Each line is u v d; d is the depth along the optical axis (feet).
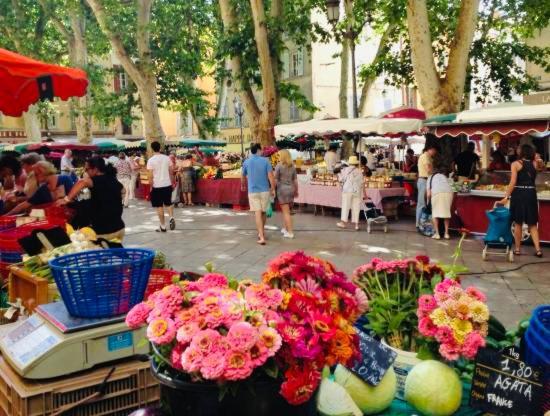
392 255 28.73
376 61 74.43
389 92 138.41
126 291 8.21
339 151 76.38
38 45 83.61
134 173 68.33
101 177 18.90
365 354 7.22
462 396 7.47
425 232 35.12
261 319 5.70
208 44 87.20
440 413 7.06
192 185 58.44
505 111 32.04
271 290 6.09
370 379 7.10
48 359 7.46
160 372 5.99
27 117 93.40
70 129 147.95
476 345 7.01
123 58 68.69
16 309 10.97
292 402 5.53
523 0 62.54
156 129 71.61
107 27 65.98
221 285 6.75
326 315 6.02
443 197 33.09
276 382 5.66
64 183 22.41
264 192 32.48
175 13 78.48
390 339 8.23
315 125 47.01
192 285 6.63
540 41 74.13
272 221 43.50
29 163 20.62
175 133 172.86
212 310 5.74
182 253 30.42
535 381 6.59
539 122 30.27
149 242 34.45
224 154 102.99
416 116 52.90
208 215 48.93
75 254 9.12
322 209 47.26
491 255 28.45
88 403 7.61
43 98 17.47
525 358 7.07
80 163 99.96
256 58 54.34
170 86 83.87
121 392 7.85
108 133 156.46
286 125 49.83
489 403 6.84
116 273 8.11
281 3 56.70
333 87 129.18
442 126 34.24
